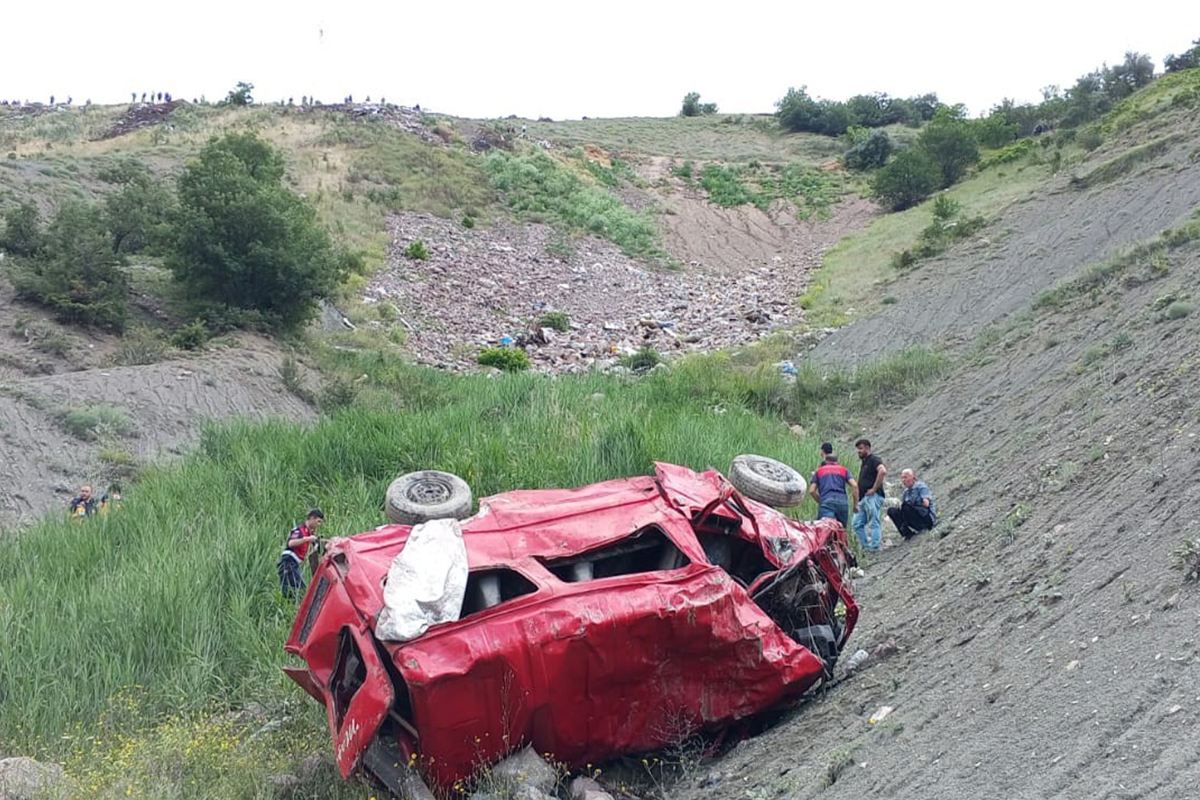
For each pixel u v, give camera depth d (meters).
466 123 70.25
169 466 16.67
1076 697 5.43
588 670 6.60
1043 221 34.44
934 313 27.88
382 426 16.59
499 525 7.45
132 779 7.09
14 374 21.80
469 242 46.59
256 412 21.52
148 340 23.77
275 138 57.16
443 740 6.40
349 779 7.01
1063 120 59.69
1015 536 9.57
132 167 31.41
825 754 6.39
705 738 7.38
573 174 62.56
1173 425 9.59
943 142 56.22
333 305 32.34
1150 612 5.98
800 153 76.88
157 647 9.52
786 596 8.15
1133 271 19.53
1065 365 16.38
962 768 5.29
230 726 8.38
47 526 13.54
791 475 10.24
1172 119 41.34
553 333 34.94
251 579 10.91
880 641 8.55
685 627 6.80
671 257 50.97
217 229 27.17
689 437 15.09
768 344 29.22
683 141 81.12
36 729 8.29
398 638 6.31
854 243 48.78
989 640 7.17
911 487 12.25
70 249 26.14
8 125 66.50
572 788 6.76
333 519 12.77
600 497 8.00
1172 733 4.60
